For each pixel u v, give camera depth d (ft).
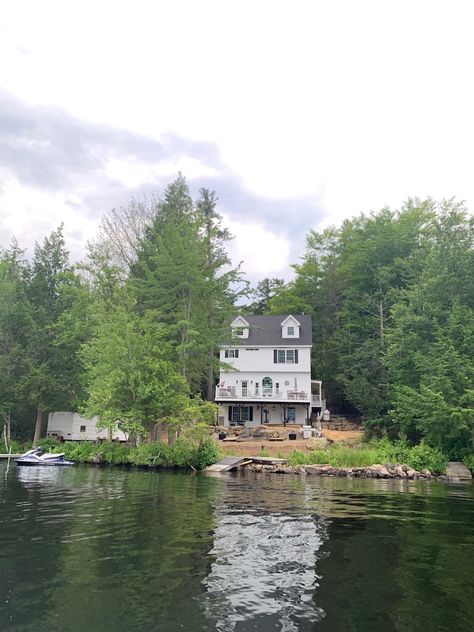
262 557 28.78
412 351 110.32
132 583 23.80
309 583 24.22
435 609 21.02
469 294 112.98
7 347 143.84
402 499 54.95
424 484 73.92
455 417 92.79
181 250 114.52
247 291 126.62
